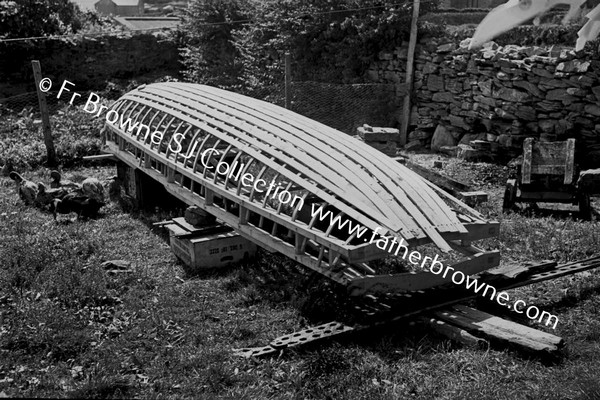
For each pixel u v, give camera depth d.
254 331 6.57
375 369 5.79
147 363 5.88
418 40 15.54
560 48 12.89
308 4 16.69
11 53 18.78
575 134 12.73
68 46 19.52
